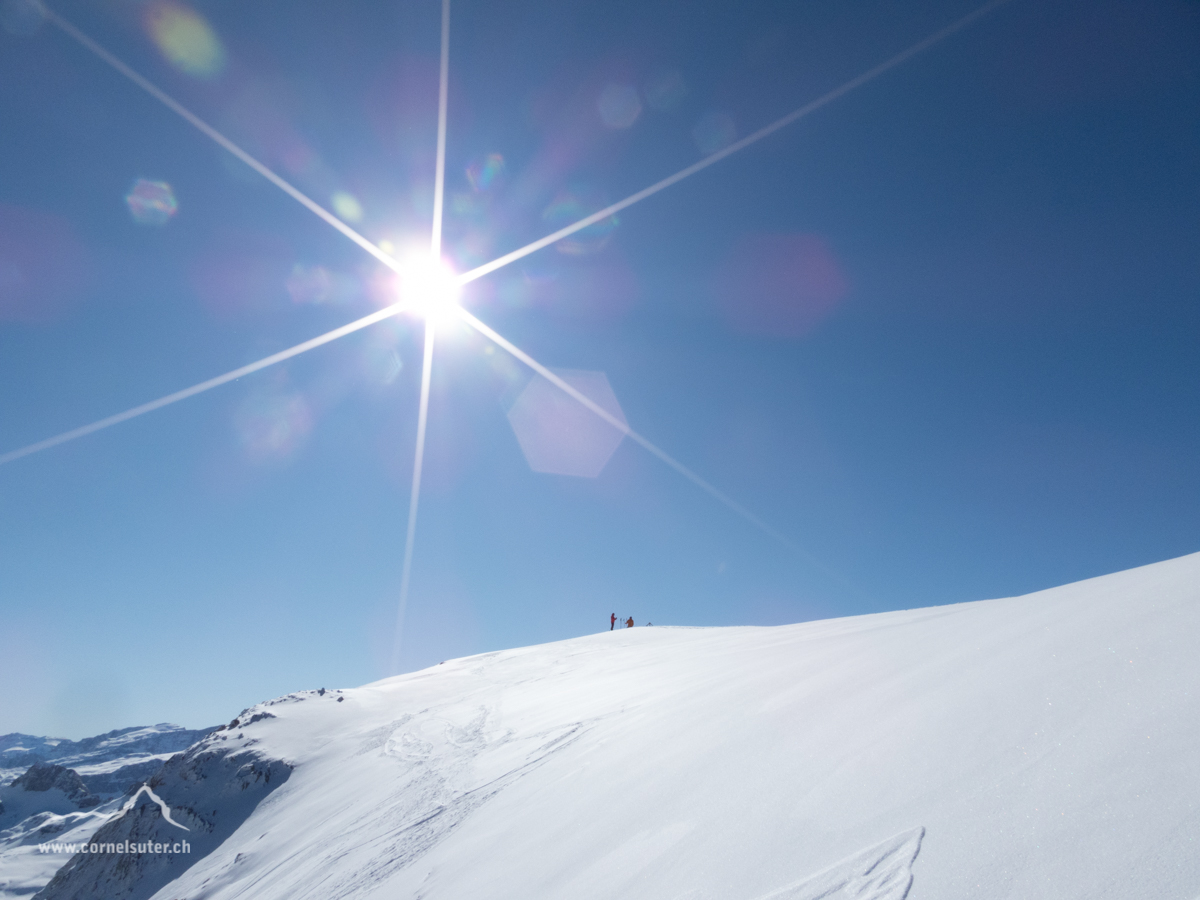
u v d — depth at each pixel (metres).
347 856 11.02
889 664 5.49
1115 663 3.21
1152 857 1.86
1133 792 2.21
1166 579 4.14
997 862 2.25
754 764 4.71
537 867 5.26
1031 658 3.89
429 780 13.39
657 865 3.92
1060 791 2.46
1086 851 2.05
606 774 6.79
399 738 22.55
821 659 7.09
